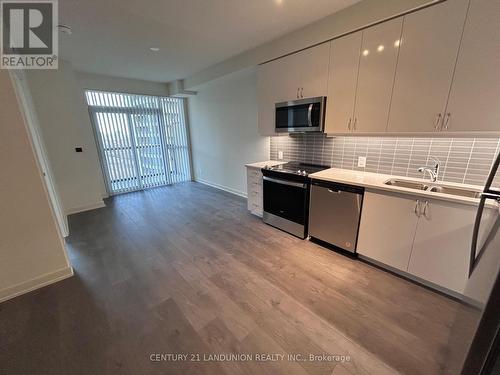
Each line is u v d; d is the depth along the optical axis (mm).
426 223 1838
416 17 1754
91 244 2854
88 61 3561
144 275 2238
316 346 1479
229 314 1747
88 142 4430
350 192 2258
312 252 2582
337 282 2072
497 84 1512
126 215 3811
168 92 5359
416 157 2240
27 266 2016
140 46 2943
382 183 2139
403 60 1877
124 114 4895
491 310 588
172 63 3729
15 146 1854
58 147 3705
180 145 5945
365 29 2037
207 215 3770
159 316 1739
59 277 2174
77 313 1781
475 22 1523
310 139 3156
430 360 1370
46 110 3525
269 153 3896
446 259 1788
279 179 2939
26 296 1970
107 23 2277
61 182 3801
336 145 2871
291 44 2611
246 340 1530
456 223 1694
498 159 991
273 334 1570
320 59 2404
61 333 1604
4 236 1890
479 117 1613
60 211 3018
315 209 2625
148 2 1915
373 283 2051
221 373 1328
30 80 3348
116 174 4992
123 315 1754
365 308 1773
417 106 1872
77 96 3881
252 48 3096
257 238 2943
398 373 1305
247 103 4086
